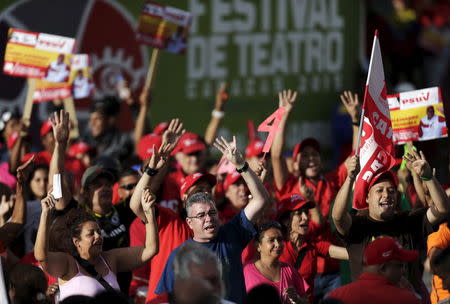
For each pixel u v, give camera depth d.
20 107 39.62
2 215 23.59
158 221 22.33
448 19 54.31
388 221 21.97
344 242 22.00
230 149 20.64
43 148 39.44
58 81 29.70
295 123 46.69
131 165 32.41
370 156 22.27
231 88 45.22
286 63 46.66
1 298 18.20
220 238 20.31
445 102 51.88
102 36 41.59
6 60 29.42
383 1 53.44
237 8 45.38
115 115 36.91
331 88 47.84
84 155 33.50
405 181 27.72
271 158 27.97
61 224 21.55
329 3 47.81
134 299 25.62
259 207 20.64
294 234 24.03
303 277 24.20
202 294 14.37
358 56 48.62
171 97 43.72
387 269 17.53
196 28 44.38
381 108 22.56
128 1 42.22
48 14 40.41
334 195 28.48
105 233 24.41
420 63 54.00
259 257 22.61
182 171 30.56
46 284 18.62
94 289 19.59
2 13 39.34
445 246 22.83
